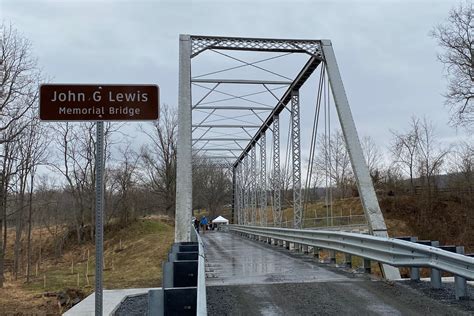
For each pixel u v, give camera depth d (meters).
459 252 8.66
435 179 54.22
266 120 34.03
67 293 21.42
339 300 7.62
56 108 4.27
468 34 36.03
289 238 18.45
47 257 44.44
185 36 18.25
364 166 14.38
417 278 9.29
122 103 4.34
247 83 23.28
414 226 48.62
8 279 32.94
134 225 49.06
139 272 26.77
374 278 9.85
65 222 51.03
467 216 46.50
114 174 52.53
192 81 22.84
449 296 7.67
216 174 82.19
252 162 43.31
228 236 35.88
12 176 34.62
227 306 7.46
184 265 6.67
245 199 48.88
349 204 54.84
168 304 4.41
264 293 8.47
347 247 11.81
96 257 4.03
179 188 15.85
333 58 17.52
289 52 17.94
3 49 26.19
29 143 35.94
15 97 27.91
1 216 29.97
